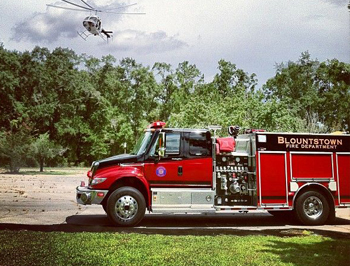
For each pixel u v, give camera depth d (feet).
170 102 174.60
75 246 19.20
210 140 29.14
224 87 163.63
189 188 28.35
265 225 29.94
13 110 150.92
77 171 110.52
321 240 22.31
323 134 31.12
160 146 27.45
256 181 29.43
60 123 164.76
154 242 20.68
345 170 31.09
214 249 19.27
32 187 55.83
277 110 77.36
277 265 16.53
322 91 159.12
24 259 16.53
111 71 186.50
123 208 26.78
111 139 173.58
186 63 169.37
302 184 30.04
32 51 164.25
